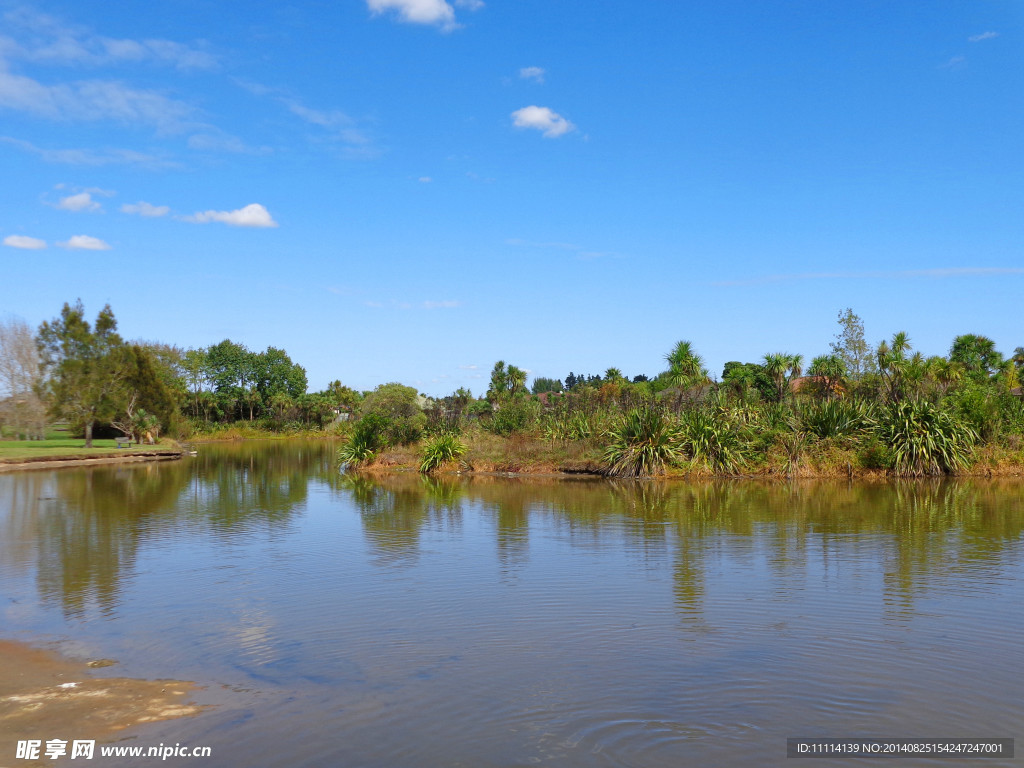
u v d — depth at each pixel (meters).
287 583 13.57
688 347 47.84
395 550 16.70
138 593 12.89
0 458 40.72
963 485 29.62
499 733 7.32
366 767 6.65
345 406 109.12
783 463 32.47
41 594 12.84
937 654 9.50
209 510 23.75
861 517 20.95
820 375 44.06
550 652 9.69
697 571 14.24
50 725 7.54
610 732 7.34
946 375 41.69
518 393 59.53
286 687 8.54
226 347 101.94
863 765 6.66
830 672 8.91
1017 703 8.01
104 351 55.50
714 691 8.34
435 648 9.88
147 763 6.72
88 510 23.73
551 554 16.06
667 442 33.62
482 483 32.84
